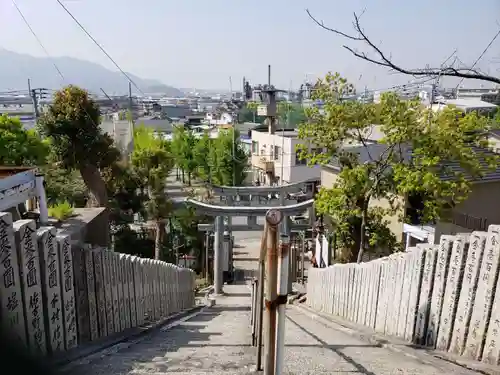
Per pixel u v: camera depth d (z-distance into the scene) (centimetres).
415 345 632
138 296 871
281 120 4078
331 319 1051
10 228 400
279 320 324
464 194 1416
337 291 1153
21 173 897
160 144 2502
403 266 720
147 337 771
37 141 1864
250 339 777
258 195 2150
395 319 741
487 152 1667
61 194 2119
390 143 1255
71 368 437
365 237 1531
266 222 323
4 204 819
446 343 582
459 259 569
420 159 1226
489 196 1617
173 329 919
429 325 626
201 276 2689
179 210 2636
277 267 325
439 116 1185
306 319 1140
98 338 650
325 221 2191
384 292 805
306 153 1490
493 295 501
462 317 553
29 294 437
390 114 1184
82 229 1035
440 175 1408
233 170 3322
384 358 554
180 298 1395
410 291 686
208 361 550
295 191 2155
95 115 1888
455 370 463
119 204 2328
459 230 1560
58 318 503
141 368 489
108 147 1945
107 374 452
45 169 2006
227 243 2586
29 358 390
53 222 1067
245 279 2608
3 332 377
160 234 2333
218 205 2198
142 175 2261
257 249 3275
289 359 552
